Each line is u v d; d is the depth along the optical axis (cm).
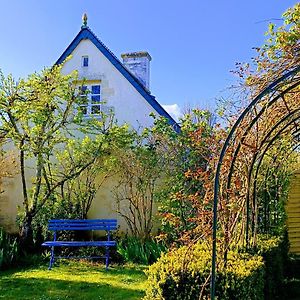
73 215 1045
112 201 1145
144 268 859
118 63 1230
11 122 967
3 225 1204
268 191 777
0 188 1212
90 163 1042
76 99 1018
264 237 700
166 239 910
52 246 872
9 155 1198
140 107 1208
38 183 1010
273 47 536
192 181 912
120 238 1077
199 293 402
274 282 642
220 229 491
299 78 470
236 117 523
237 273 418
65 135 1138
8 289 696
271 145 639
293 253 1079
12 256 873
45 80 978
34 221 1012
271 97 493
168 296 405
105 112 1217
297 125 632
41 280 756
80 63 1252
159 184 1066
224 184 506
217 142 606
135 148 1076
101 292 676
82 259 942
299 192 1138
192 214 866
